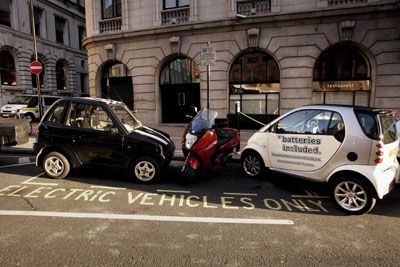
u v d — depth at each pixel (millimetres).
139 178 6320
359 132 4852
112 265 3186
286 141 5910
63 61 31906
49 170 6535
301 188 6141
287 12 12805
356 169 4770
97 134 6359
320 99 13445
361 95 12914
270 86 13922
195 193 5730
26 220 4316
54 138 6484
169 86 15750
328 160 5215
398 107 12156
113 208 4848
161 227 4156
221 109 14367
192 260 3312
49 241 3693
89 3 16578
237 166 8016
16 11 25406
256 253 3488
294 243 3752
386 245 3730
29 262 3213
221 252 3498
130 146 6262
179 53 14812
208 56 8555
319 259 3375
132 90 16422
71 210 4723
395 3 11555
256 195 5668
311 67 12969
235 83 14375
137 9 15422
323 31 12641
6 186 5969
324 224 4359
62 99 6703
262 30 13359
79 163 6496
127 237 3834
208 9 14086
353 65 12953
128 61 15883
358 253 3521
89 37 16484
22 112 18859
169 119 16031
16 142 7520
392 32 11914
